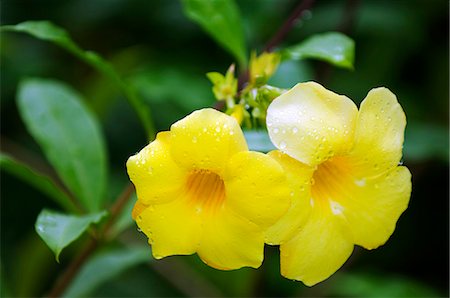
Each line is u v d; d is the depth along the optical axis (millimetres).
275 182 616
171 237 636
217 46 887
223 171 625
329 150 630
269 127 627
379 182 649
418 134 839
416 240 888
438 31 886
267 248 853
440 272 889
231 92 681
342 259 647
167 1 886
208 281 877
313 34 873
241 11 864
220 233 633
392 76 883
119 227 728
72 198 871
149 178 628
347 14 824
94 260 785
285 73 810
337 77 877
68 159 753
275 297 885
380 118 642
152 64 882
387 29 874
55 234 657
